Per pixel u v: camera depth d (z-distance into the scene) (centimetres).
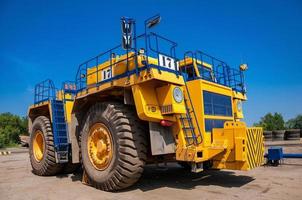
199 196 461
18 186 610
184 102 516
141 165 500
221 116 604
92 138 577
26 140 3516
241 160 487
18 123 5306
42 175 773
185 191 503
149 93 499
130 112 521
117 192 511
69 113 751
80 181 652
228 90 652
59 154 717
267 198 433
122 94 542
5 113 5506
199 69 657
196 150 489
